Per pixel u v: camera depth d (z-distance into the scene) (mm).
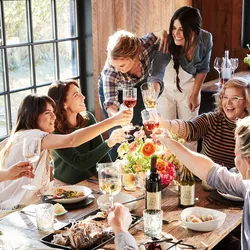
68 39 4727
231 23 6598
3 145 3373
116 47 3736
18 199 3078
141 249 2295
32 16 4328
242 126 2189
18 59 4262
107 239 2406
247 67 6637
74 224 2557
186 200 2768
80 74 4949
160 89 4273
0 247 2346
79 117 3531
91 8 4773
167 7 5762
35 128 3191
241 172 2225
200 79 4590
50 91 3424
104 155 3322
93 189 3039
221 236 2479
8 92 4207
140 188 3023
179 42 4234
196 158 2676
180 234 2477
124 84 4160
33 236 2469
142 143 2980
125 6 5113
